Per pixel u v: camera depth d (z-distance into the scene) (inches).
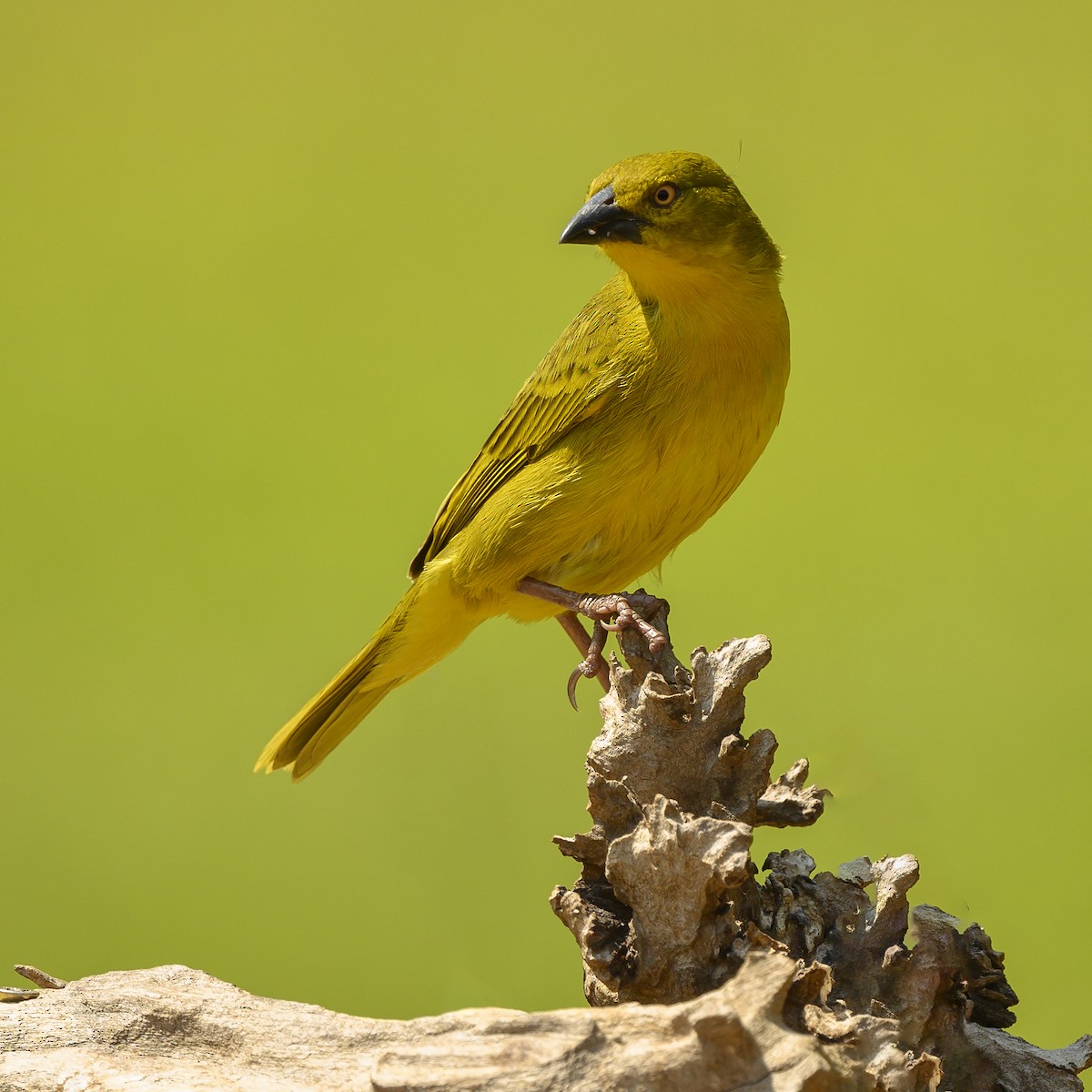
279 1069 267.3
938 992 273.9
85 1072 265.9
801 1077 223.5
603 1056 231.0
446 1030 239.8
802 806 281.6
